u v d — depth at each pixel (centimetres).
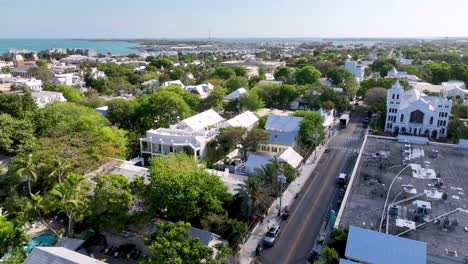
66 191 5806
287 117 11075
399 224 5056
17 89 17650
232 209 6412
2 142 7912
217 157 9581
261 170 7350
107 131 8706
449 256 4350
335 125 13712
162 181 5847
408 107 11894
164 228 4647
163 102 11319
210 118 11869
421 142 8625
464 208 5481
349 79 18138
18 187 7025
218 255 4975
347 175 8744
